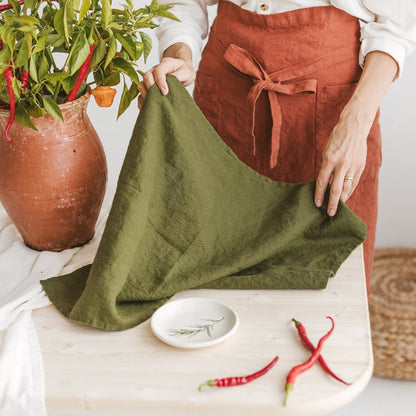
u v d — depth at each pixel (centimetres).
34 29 114
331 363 99
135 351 103
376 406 226
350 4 143
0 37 114
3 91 122
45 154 126
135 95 137
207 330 107
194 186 124
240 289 120
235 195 132
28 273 130
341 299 116
